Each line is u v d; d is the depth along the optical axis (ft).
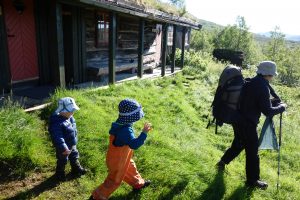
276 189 9.75
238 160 12.05
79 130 11.15
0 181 8.46
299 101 31.35
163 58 25.62
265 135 9.82
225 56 52.90
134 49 27.32
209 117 17.58
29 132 10.08
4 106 12.40
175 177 8.97
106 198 7.59
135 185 8.22
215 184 9.00
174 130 13.75
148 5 22.84
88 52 20.84
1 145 9.11
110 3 15.72
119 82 19.99
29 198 7.88
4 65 15.20
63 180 8.71
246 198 8.71
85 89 16.34
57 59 14.01
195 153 11.05
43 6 17.04
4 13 15.01
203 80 28.14
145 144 10.90
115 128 7.24
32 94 15.37
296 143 15.81
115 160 7.32
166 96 18.95
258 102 8.88
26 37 16.39
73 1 14.08
